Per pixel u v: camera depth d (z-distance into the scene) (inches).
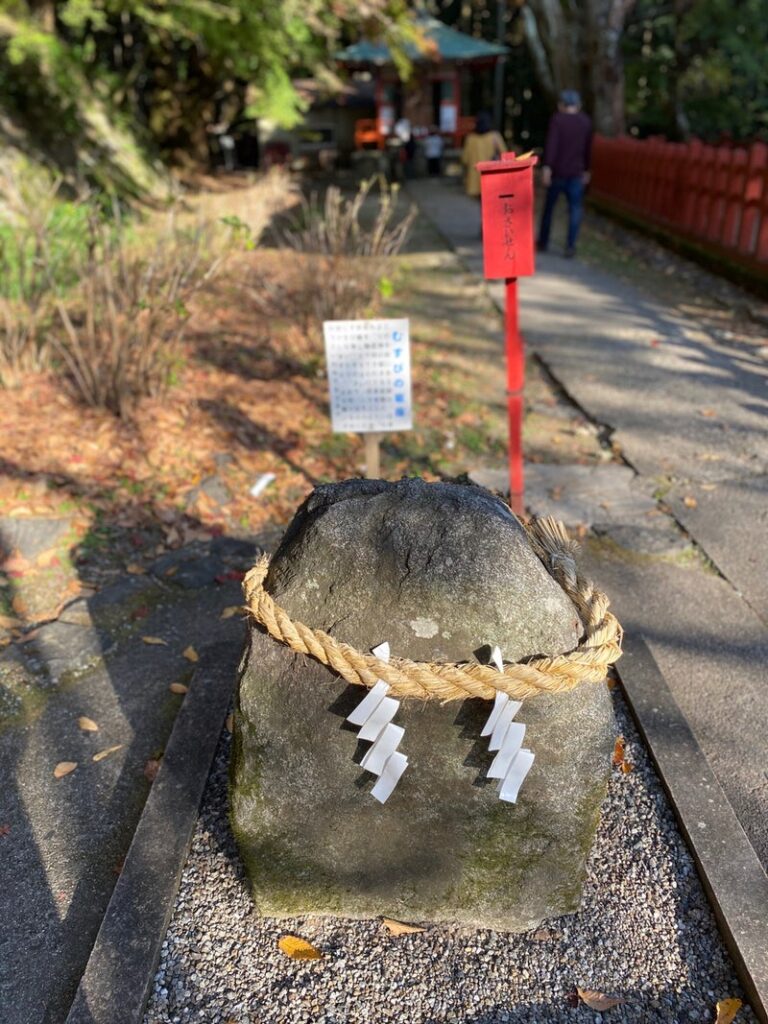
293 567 74.8
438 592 69.9
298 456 183.9
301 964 78.4
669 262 386.0
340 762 73.2
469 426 202.4
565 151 382.3
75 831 95.0
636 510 161.8
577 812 75.0
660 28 838.5
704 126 849.5
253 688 74.4
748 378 231.5
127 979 74.3
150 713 112.9
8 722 111.4
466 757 72.4
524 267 129.3
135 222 383.2
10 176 246.7
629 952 79.9
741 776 100.3
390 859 78.1
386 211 242.5
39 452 171.8
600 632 71.4
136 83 765.9
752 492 167.5
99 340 213.6
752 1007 74.4
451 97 881.5
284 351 244.5
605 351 256.1
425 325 285.3
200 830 91.1
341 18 442.9
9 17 366.6
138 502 161.6
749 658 121.0
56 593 138.0
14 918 84.8
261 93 532.7
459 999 76.0
